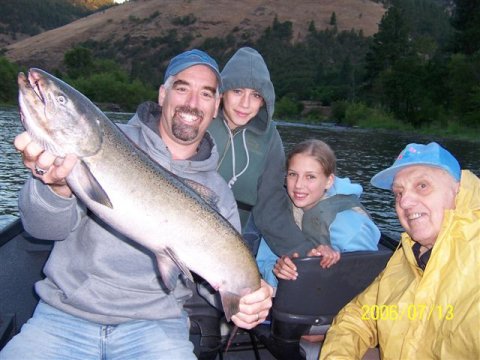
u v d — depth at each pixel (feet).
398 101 82.33
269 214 4.77
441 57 90.17
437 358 3.06
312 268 3.76
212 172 3.96
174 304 3.59
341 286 3.87
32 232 3.30
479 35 89.71
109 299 3.41
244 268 3.33
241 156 4.99
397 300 3.34
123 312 3.43
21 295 4.50
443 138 61.52
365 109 86.63
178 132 3.77
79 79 96.22
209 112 3.86
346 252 3.84
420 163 3.25
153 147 3.75
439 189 3.20
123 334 3.44
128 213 3.07
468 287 2.95
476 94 71.41
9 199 14.56
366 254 3.84
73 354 3.32
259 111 5.17
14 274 4.85
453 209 3.18
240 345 4.46
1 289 4.54
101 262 3.38
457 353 2.94
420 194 3.23
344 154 34.22
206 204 3.27
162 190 3.13
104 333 3.42
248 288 3.35
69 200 3.14
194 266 3.23
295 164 4.58
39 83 2.90
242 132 5.07
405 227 3.35
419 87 80.23
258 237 5.35
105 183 3.02
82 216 3.45
